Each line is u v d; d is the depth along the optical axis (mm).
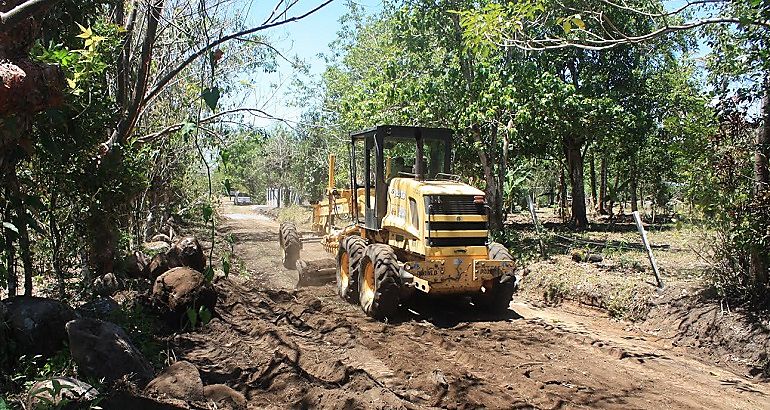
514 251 14766
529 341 8219
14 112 3953
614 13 15102
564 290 11320
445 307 10250
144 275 9680
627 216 31578
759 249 8344
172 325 8086
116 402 4820
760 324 8008
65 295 7984
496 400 5941
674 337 8805
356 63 28781
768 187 8375
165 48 11227
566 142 23672
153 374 5895
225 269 4617
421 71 16531
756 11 8430
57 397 4625
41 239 8344
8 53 4113
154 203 15680
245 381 6332
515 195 23000
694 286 9719
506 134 16281
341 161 29266
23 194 5617
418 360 7211
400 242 9930
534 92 15328
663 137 21500
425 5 15500
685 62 17594
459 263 9211
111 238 8898
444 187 9406
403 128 10219
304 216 31062
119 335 5816
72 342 5535
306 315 9367
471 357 7359
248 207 54250
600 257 13398
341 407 5406
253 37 9562
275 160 48188
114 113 8500
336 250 12430
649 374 7020
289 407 5641
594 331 9141
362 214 11539
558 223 26875
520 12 7254
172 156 14352
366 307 9406
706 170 9016
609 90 20672
